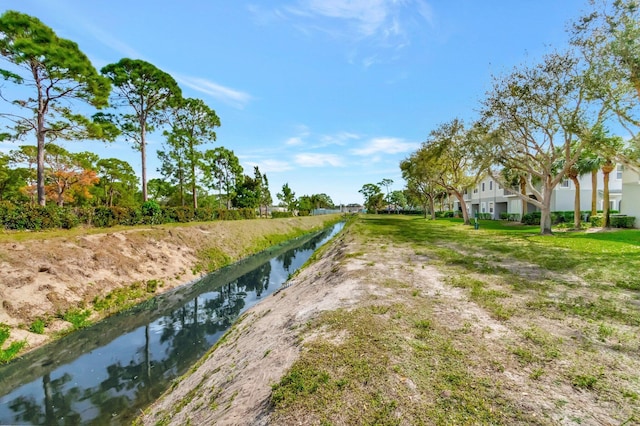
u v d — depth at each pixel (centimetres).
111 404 568
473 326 433
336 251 1307
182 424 389
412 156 3128
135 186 4225
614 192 2697
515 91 1423
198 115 2952
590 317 462
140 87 2270
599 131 1362
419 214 6500
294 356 385
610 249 1066
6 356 698
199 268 1652
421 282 674
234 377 434
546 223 1664
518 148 1666
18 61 1441
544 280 677
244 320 848
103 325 934
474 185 2688
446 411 261
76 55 1500
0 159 2495
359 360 344
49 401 577
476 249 1132
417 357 348
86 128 1714
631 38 1054
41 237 1134
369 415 262
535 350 362
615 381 300
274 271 1720
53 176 2780
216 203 5019
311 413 271
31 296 859
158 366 707
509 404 268
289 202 6034
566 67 1287
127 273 1238
